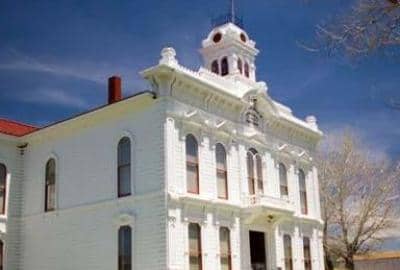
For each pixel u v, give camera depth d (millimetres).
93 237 31500
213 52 39281
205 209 30469
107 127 32500
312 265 38875
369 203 50781
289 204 35219
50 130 35750
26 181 37219
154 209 28656
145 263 28438
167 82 29766
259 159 35906
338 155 52031
